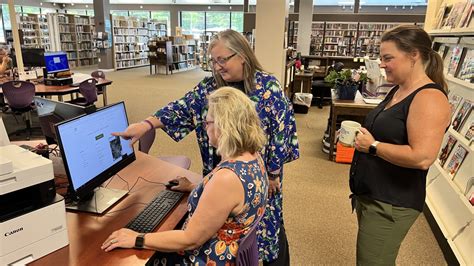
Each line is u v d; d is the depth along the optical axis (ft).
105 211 5.00
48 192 3.89
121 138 5.77
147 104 24.66
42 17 45.19
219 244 3.95
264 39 15.84
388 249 4.93
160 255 4.50
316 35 36.58
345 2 49.14
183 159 9.71
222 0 56.65
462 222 7.95
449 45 10.77
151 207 5.09
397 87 5.08
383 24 35.09
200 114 5.88
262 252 5.92
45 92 16.37
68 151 4.50
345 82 14.07
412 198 4.67
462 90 9.52
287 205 10.43
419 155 4.19
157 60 42.98
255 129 3.98
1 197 3.58
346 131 5.19
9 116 20.35
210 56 5.41
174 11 60.59
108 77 39.04
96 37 44.34
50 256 3.91
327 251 8.22
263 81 5.50
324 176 12.73
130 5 61.82
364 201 5.08
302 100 23.09
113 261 3.87
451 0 11.15
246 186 3.77
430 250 8.32
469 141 8.02
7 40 31.53
